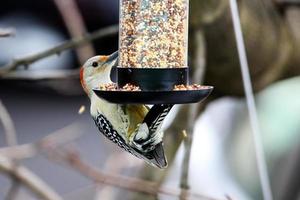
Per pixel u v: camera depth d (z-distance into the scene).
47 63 17.02
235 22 9.10
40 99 17.91
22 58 10.24
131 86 7.19
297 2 10.95
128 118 7.63
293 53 11.06
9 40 17.02
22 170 10.23
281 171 12.52
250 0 10.75
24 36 17.19
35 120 17.48
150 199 10.81
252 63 11.01
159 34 7.48
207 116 13.23
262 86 11.29
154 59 7.48
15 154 10.34
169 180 11.48
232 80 11.02
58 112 17.72
